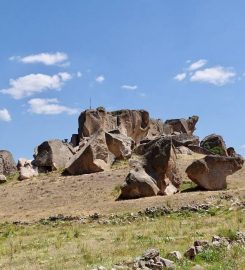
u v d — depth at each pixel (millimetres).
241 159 37062
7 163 49500
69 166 45094
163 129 71125
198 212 28766
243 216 25828
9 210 35594
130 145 50562
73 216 30750
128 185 34469
